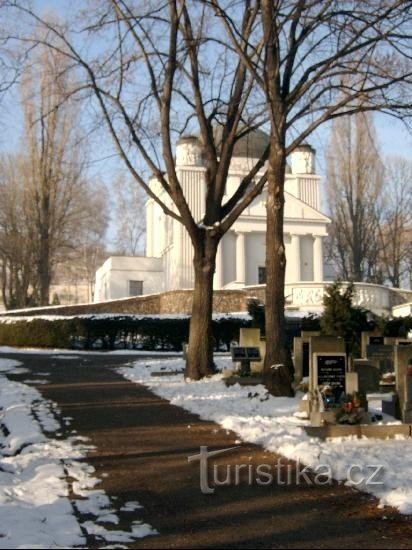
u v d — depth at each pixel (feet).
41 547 19.84
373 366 49.42
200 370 62.08
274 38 49.67
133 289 180.55
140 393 54.08
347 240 184.85
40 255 139.44
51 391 54.95
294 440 34.47
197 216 166.61
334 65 51.88
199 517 23.50
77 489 26.76
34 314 130.00
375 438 35.47
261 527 22.47
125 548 20.31
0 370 71.20
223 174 62.44
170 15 56.08
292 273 168.25
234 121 61.98
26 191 140.15
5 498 25.11
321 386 38.37
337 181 183.62
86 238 212.84
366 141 178.09
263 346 63.46
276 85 50.67
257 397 49.49
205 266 62.75
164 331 110.83
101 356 95.30
